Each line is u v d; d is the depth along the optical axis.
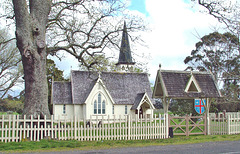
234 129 21.23
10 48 36.34
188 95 20.64
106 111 44.84
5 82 37.41
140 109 48.94
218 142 16.30
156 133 19.11
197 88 21.09
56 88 47.00
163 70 21.33
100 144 15.39
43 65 17.56
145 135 18.64
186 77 21.56
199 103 22.00
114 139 17.78
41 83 17.39
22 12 16.69
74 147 14.31
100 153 12.34
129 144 15.54
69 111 46.12
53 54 21.77
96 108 44.53
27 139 16.12
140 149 13.57
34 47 17.00
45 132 16.59
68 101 46.25
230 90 37.09
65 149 13.64
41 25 17.38
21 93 39.84
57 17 20.77
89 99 44.09
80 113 46.06
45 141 15.82
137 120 18.52
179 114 29.64
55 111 45.31
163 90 20.41
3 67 36.09
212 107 35.41
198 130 24.58
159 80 21.48
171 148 13.84
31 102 17.16
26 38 16.72
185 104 29.45
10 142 15.30
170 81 20.88
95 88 44.66
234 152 12.24
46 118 17.27
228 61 45.91
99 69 21.69
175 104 30.53
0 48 33.75
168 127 19.72
